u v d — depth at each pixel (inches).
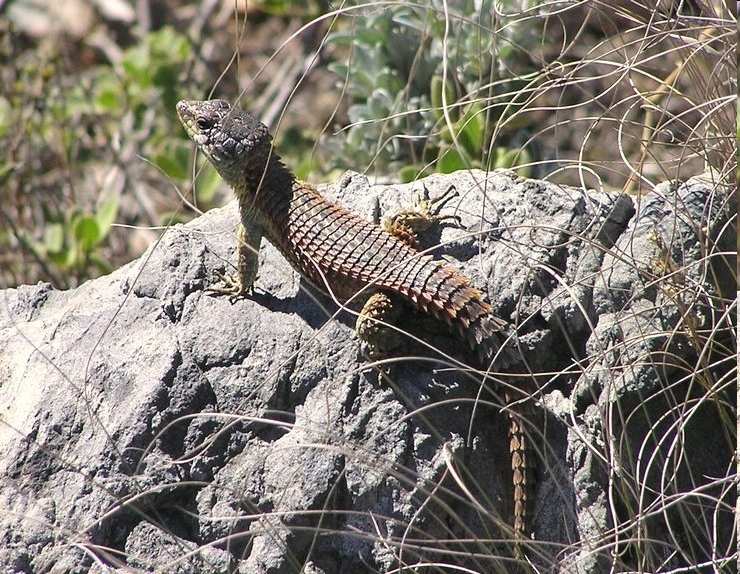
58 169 729.6
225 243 407.5
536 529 355.6
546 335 370.0
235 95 787.4
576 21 702.5
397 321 374.0
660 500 340.8
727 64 405.7
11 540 343.3
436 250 387.5
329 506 348.2
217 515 348.5
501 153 521.0
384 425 356.5
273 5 802.8
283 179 396.2
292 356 367.2
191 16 922.1
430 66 567.2
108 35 916.6
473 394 364.2
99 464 353.7
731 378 367.9
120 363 371.9
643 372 356.8
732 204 381.1
